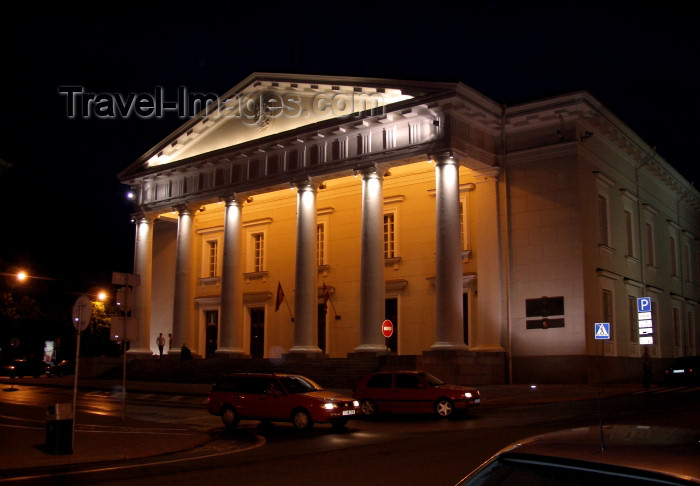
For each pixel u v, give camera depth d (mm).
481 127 32469
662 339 39438
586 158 32188
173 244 48219
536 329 31062
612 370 31984
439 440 15070
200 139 41750
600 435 3740
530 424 17750
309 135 35062
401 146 32031
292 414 18859
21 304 51344
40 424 19031
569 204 31016
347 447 14742
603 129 33750
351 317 38500
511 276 32062
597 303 31562
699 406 20969
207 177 40531
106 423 19688
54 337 60281
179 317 40250
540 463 3555
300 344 34031
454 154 30484
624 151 36969
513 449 3777
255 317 43469
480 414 21109
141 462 13320
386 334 30953
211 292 45531
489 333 31938
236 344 37531
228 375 20469
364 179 33062
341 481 10453
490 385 30188
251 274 43406
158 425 19531
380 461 12336
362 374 30609
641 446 3477
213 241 46406
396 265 37250
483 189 33031
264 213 43812
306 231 35000
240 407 19609
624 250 35531
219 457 13828
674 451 3363
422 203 36938
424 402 20781
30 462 12539
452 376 28625
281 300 39531
